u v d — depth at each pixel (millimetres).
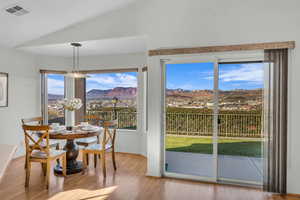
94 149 3377
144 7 3410
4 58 4020
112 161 4047
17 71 4285
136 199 2619
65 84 5086
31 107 4602
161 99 3398
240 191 2873
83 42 3766
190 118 3338
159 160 3336
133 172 3562
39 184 3033
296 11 2764
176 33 3248
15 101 4242
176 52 3188
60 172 3406
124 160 4223
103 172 3324
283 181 2787
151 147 3369
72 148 3637
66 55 4844
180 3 3232
